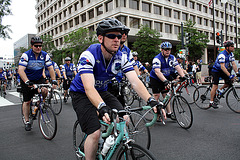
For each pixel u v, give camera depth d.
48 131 3.51
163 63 4.10
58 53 38.88
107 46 1.77
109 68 1.94
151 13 30.19
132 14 27.86
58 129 4.09
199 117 4.62
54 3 45.41
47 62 3.98
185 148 2.88
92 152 1.83
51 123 3.42
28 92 3.87
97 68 1.88
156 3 30.73
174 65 4.16
